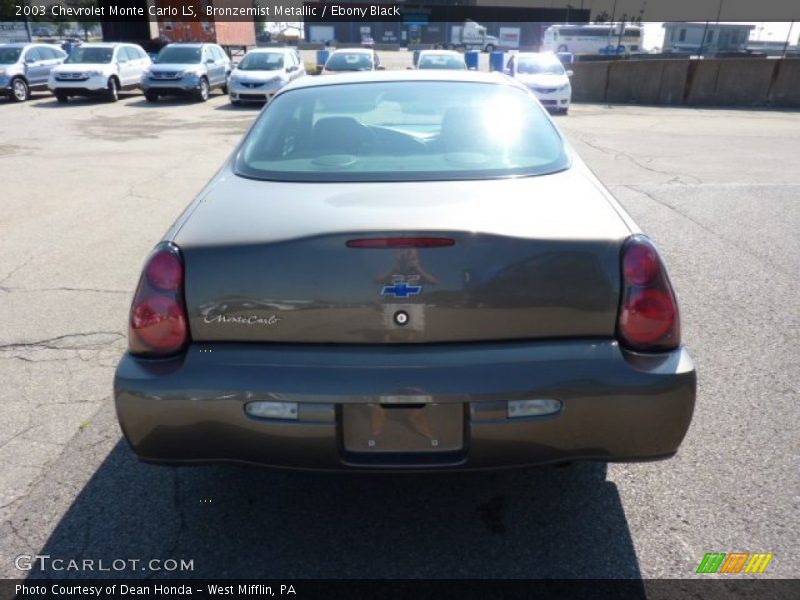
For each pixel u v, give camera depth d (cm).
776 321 426
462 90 330
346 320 212
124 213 709
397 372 208
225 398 211
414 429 213
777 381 351
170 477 281
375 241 209
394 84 335
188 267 216
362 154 281
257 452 216
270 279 212
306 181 263
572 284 212
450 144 287
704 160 1041
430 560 236
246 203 244
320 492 272
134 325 219
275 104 329
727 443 297
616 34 4944
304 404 209
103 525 253
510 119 306
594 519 254
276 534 249
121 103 1911
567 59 3562
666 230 625
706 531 246
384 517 258
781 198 754
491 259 210
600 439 215
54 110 1734
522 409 209
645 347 215
